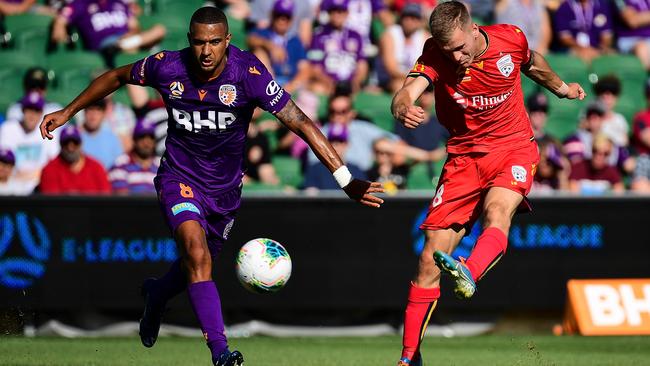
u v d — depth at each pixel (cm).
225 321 3784
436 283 2069
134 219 3612
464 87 2039
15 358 2681
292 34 4662
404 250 3703
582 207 3772
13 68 4466
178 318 3750
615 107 4728
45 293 3550
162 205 1928
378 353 2998
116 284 3594
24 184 4119
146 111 4241
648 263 3791
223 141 1948
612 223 3781
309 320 3834
